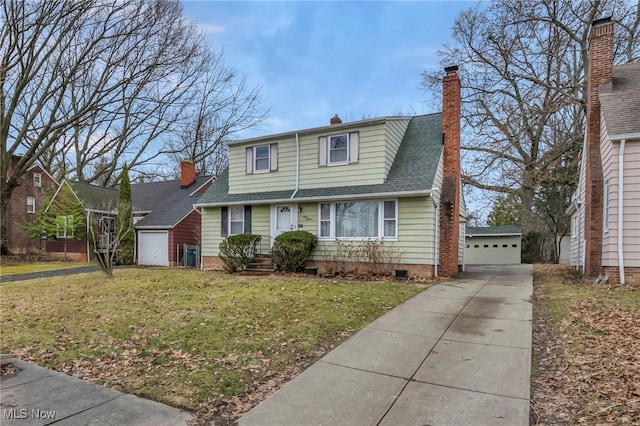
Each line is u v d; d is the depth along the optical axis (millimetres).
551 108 17750
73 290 10141
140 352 4969
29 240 26453
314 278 11703
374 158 12523
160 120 24828
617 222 9055
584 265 11445
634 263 8875
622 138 8781
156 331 5848
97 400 3617
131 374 4262
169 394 3713
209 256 15969
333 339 5379
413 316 6598
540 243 24734
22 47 18859
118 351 5043
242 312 6891
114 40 20047
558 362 4375
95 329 6062
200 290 9680
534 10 17938
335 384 3902
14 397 3705
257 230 14719
